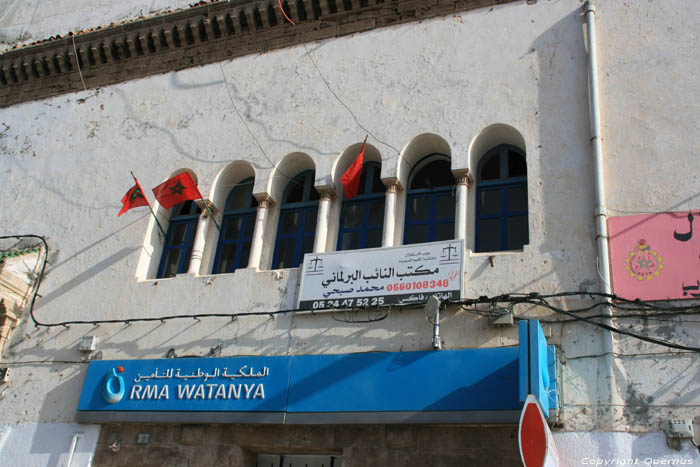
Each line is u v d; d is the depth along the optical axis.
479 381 12.04
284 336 14.17
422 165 15.98
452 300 13.09
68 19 22.38
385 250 14.09
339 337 13.75
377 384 12.70
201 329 14.94
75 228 17.78
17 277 16.91
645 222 12.74
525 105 14.73
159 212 17.34
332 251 14.95
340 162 15.98
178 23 19.20
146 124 18.56
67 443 14.88
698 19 14.28
